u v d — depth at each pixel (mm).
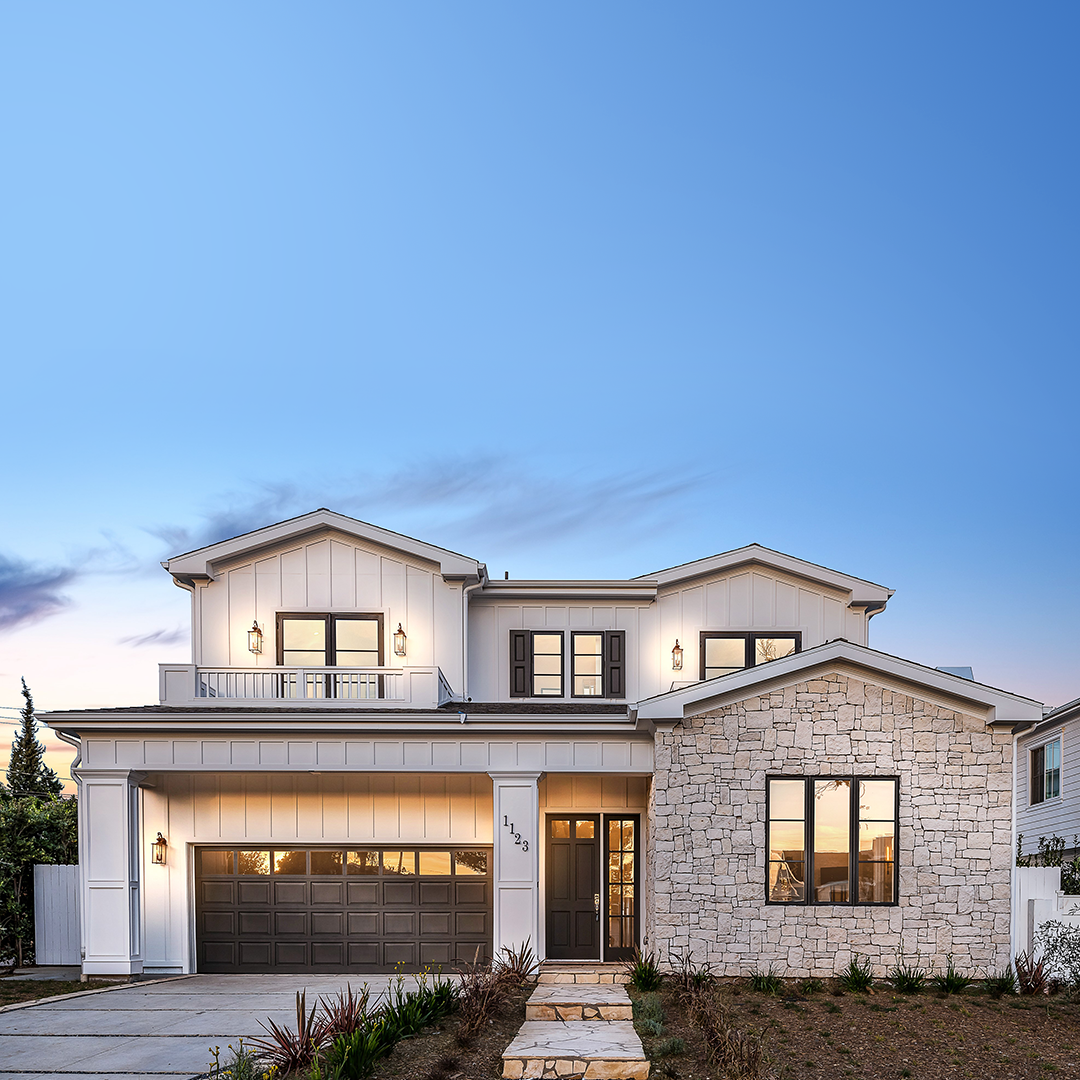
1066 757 24109
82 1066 9625
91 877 15266
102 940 15180
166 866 16891
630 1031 11109
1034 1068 10055
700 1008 11594
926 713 14938
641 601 19078
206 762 15445
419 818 17047
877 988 13734
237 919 16969
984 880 14508
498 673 18750
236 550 17969
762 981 13703
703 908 14602
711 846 14750
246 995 13836
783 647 18984
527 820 15344
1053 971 13742
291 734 15516
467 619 18406
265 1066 9375
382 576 18234
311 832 17016
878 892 14594
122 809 15367
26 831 17578
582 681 18828
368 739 15547
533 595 18938
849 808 14789
